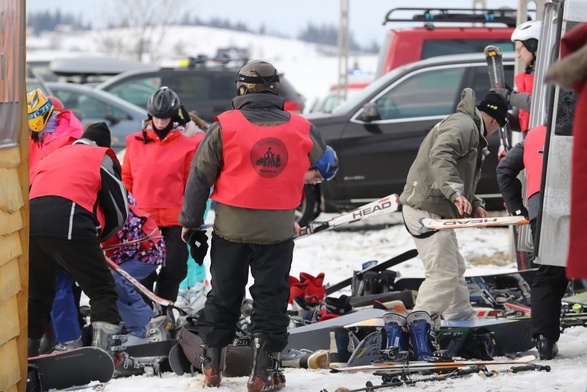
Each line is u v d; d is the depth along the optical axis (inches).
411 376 541.3
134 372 586.9
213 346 530.0
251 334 528.4
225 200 516.4
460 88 1255.5
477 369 549.3
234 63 2025.1
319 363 585.6
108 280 595.5
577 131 311.7
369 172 1248.2
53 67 2415.1
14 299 464.1
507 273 742.5
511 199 634.2
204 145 519.2
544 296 590.2
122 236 677.9
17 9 457.4
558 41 553.0
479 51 1467.8
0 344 444.8
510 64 1253.7
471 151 631.2
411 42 1472.7
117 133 1600.6
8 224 451.2
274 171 515.2
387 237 1224.8
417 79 1261.1
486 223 599.8
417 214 640.4
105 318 590.6
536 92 729.6
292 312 685.9
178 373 581.6
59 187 587.2
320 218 1417.3
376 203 671.8
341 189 1249.4
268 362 519.5
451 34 1472.7
